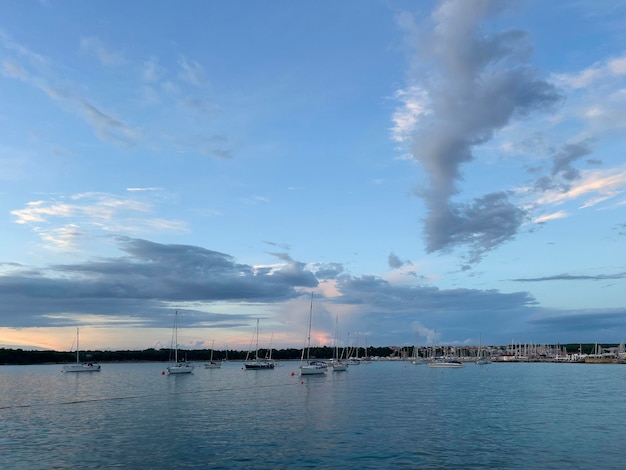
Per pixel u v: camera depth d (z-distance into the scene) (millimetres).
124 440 48031
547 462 39406
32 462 39875
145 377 166500
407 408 72562
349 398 88312
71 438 49344
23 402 83750
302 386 119312
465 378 157500
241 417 63188
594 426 55562
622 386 118250
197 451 43188
